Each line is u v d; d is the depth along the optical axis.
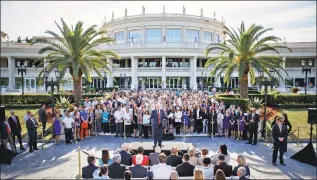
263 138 16.27
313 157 11.60
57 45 24.73
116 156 8.20
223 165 8.09
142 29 60.84
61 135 16.05
